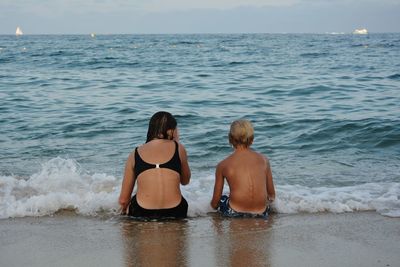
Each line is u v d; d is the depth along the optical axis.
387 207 5.03
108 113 11.90
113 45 72.50
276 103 13.53
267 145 8.66
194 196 5.46
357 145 8.56
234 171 4.83
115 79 20.48
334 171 6.89
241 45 69.06
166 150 4.66
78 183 5.83
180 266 3.48
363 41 90.19
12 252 3.77
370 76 21.05
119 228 4.36
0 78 20.64
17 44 78.06
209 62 31.94
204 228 4.37
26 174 6.59
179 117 11.20
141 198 4.61
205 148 8.37
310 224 4.50
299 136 9.28
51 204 4.95
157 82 19.17
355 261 3.58
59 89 16.94
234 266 3.47
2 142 8.80
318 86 17.14
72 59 35.38
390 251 3.78
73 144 8.67
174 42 89.75
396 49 52.72
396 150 8.20
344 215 4.79
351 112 11.70
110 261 3.58
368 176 6.60
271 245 3.92
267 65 28.86
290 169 7.01
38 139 9.07
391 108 12.23
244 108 12.67
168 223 4.52
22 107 12.85
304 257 3.65
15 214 4.74
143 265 3.50
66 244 3.94
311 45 67.56
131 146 8.50
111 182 5.90
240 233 4.22
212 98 14.55
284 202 5.13
